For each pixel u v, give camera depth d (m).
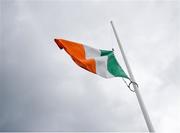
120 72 12.73
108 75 12.69
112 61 13.16
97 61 12.95
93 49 13.38
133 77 12.39
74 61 12.87
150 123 10.85
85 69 12.74
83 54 13.12
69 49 13.04
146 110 11.25
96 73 12.66
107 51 13.51
